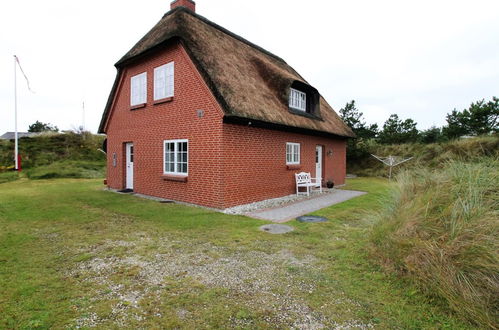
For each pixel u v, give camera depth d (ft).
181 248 15.71
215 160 27.09
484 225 10.34
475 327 8.39
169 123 32.14
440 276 9.89
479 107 63.93
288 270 12.64
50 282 11.37
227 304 9.71
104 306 9.53
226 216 23.85
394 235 13.00
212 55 30.60
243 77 32.27
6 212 25.02
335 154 50.90
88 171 63.98
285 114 34.24
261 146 31.63
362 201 32.24
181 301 9.90
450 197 12.60
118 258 14.19
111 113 42.01
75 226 20.38
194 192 29.37
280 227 20.27
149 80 34.83
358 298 10.10
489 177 12.72
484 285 9.32
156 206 28.14
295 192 38.19
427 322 8.65
